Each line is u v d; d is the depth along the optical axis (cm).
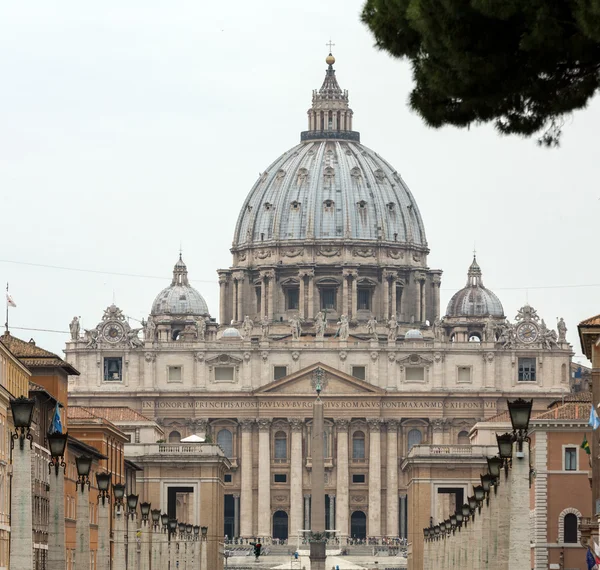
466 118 10219
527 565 12700
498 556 14288
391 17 10175
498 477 15475
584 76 10006
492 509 15988
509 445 13650
